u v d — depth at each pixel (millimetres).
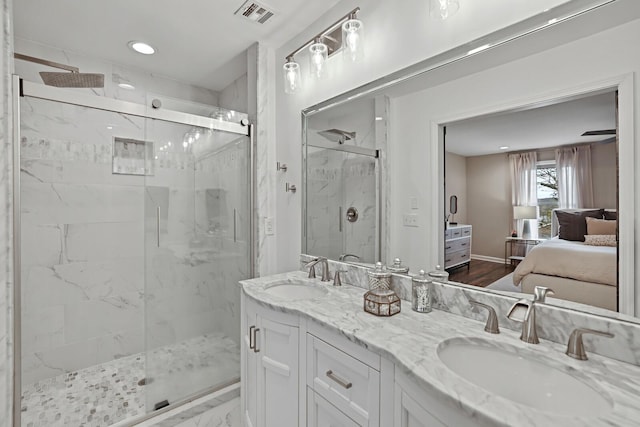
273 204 2445
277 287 1879
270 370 1471
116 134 2471
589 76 964
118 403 1971
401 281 1509
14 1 1767
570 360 890
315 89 2041
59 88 1673
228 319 2334
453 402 709
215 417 1883
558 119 1028
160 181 2086
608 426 616
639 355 861
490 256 1207
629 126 892
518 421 628
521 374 948
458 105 1303
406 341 1004
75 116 2289
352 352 1081
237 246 2393
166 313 2070
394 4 1546
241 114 2371
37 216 2172
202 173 2248
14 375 1456
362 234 1730
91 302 2395
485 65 1213
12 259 1433
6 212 1384
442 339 1023
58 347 2266
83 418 1825
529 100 1098
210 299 2262
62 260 2273
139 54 2426
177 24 2043
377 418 991
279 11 1919
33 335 2174
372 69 1665
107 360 2465
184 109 2154
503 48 1159
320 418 1234
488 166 1213
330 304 1406
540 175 1078
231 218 2369
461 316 1264
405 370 846
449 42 1324
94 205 2391
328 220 1957
